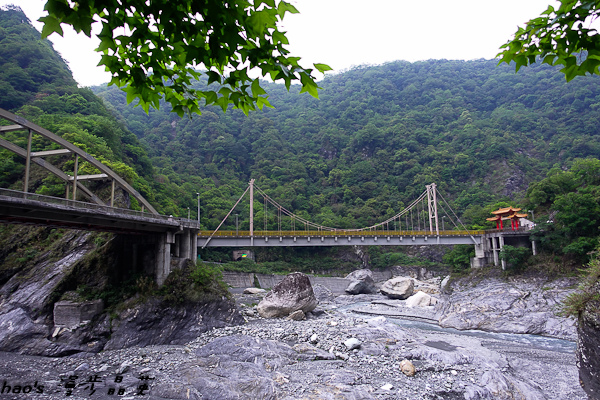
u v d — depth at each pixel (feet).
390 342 90.53
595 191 162.71
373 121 504.43
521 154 400.06
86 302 94.99
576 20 13.91
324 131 483.10
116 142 224.94
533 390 66.03
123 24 13.01
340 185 399.44
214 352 79.97
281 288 127.24
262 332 98.22
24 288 102.53
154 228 105.81
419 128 469.16
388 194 380.17
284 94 644.69
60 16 10.99
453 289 175.01
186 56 13.25
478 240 193.88
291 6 11.45
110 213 90.22
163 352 84.38
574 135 403.75
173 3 12.32
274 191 360.69
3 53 258.57
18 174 142.31
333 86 652.07
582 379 33.40
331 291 235.81
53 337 88.99
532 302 137.80
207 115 460.14
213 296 107.24
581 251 142.72
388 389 62.49
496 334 123.85
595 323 31.65
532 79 542.16
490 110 529.45
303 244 188.85
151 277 105.60
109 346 89.10
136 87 15.01
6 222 85.71
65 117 202.49
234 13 11.69
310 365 74.18
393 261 310.24
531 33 15.30
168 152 403.13
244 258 273.33
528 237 172.96
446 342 100.58
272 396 58.08
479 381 67.72
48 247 115.85
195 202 300.81
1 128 85.30
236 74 13.57
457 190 380.37
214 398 58.59
